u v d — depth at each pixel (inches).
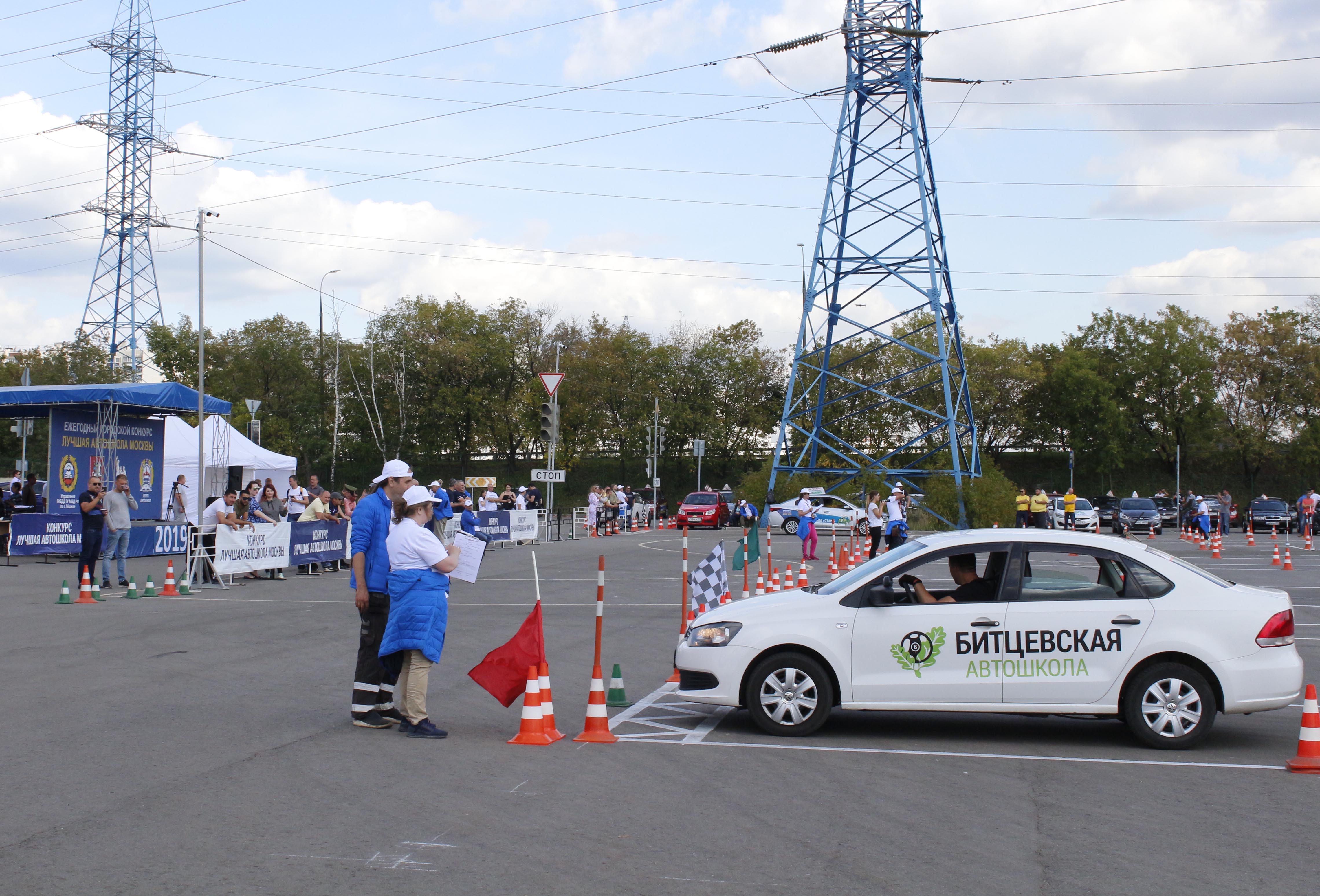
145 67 1859.0
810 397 2664.9
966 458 1558.8
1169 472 2674.7
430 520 323.6
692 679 324.2
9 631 529.0
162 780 257.6
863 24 1362.0
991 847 213.2
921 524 1371.8
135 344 1823.3
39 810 231.0
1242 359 2593.5
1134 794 256.2
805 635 315.3
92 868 193.9
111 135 1841.8
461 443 2719.0
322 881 188.2
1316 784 266.8
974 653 308.8
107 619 578.9
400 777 262.7
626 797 248.1
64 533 942.4
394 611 308.8
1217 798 253.1
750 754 295.6
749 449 2901.1
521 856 203.5
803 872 196.2
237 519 806.5
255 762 276.2
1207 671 304.7
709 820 229.5
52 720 326.3
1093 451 2664.9
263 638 510.0
